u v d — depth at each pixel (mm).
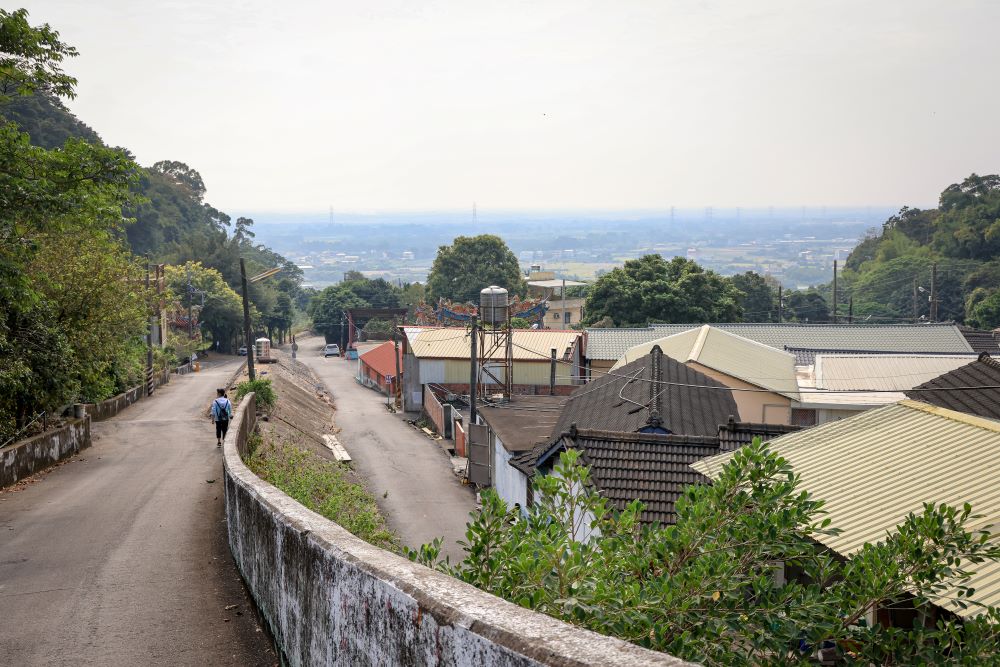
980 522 7504
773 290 75250
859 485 8992
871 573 4887
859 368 27844
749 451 5273
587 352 41688
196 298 76750
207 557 9383
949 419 10219
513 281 83062
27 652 6504
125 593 8039
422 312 60000
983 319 61000
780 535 5008
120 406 32125
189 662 6230
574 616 4098
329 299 98875
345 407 49625
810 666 4727
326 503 14969
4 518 12016
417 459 32062
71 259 22109
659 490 13586
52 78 14078
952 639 5109
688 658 4227
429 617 3195
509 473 21234
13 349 17438
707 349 27609
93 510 12508
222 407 20312
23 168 13273
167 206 112500
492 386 43281
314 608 4754
